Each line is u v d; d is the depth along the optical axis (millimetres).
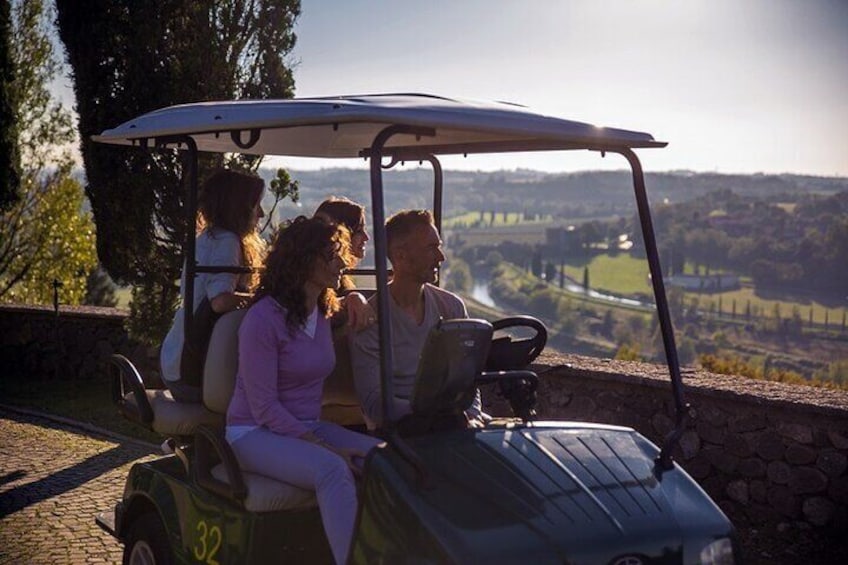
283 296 3455
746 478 5719
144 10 8539
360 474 3322
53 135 16266
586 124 3314
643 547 2766
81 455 7723
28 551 5398
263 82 8953
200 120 3602
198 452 3654
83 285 18484
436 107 3094
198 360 4051
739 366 9875
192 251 3904
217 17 8703
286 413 3420
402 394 3744
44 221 17266
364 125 3914
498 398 7090
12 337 11727
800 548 5312
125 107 8656
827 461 5367
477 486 2822
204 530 3549
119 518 4195
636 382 6195
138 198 8711
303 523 3330
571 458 3051
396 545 2744
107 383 10859
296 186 8539
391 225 3762
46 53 15539
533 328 3920
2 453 7770
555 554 2652
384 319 2951
